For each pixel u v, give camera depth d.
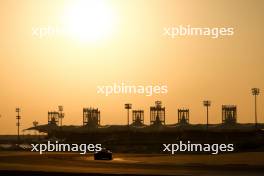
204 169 171.12
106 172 150.62
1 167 180.88
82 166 190.00
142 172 151.75
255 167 184.75
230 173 149.62
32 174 140.25
